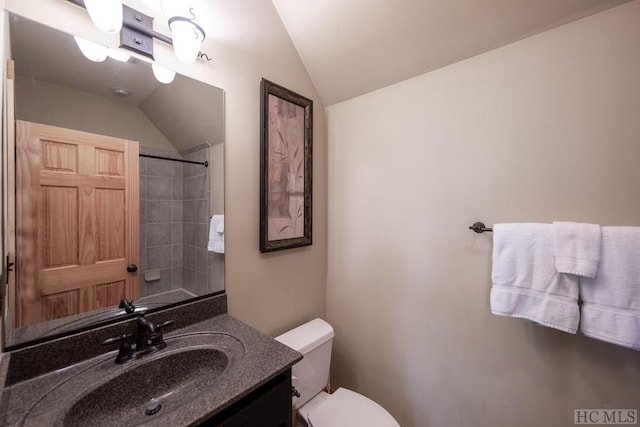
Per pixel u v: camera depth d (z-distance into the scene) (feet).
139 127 3.25
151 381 2.78
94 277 2.96
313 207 5.47
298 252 5.16
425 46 4.03
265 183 4.40
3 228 2.34
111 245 3.09
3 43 2.33
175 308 3.47
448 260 4.19
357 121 5.24
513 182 3.61
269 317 4.65
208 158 3.81
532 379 3.57
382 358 5.02
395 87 4.70
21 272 2.49
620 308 2.79
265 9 4.30
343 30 4.32
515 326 3.66
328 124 5.72
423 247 4.44
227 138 3.99
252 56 4.25
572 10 3.09
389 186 4.82
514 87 3.56
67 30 2.72
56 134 2.69
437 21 3.72
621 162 2.97
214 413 2.12
